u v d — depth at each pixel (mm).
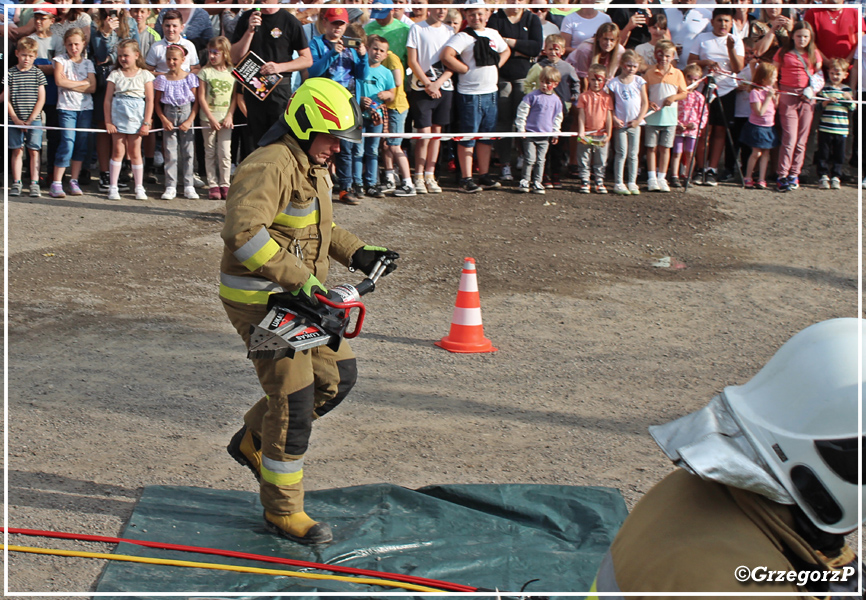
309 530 3471
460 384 5430
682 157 11562
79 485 3926
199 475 4109
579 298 7418
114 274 7387
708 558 1458
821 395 1478
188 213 9266
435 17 10062
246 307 3408
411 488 4027
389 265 3721
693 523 1529
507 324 6688
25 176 10312
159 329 6242
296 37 8539
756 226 9812
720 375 5754
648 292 7645
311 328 3182
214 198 9781
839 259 8805
